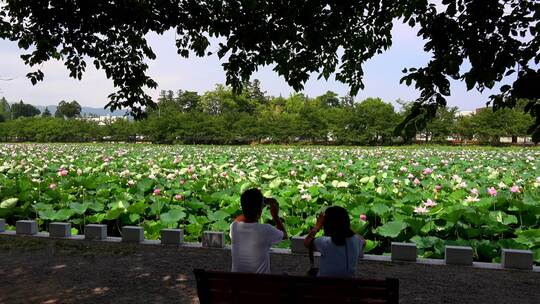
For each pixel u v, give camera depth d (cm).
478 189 1379
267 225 447
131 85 825
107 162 2409
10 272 722
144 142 8206
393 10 654
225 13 714
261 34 686
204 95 10069
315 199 1266
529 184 1595
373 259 787
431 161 2784
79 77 820
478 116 6525
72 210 1093
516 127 6153
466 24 446
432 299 600
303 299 380
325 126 7162
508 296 611
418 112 494
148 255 819
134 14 718
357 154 3750
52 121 8931
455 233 977
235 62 719
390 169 2258
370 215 1080
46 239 942
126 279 686
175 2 733
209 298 404
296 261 778
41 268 743
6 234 989
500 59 423
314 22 670
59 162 2667
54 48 786
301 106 8881
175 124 7438
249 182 1521
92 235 935
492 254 830
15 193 1350
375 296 365
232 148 5475
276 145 6950
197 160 2898
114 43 809
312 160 2927
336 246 420
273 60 735
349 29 725
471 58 438
